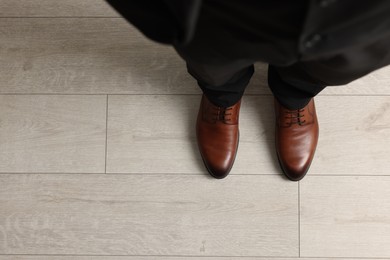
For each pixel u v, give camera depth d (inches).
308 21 24.8
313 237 51.4
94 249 52.1
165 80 53.9
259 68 53.2
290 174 50.7
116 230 52.2
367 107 52.5
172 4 24.5
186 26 24.7
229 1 26.4
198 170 52.6
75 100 54.0
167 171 52.8
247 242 51.6
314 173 52.0
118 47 54.5
